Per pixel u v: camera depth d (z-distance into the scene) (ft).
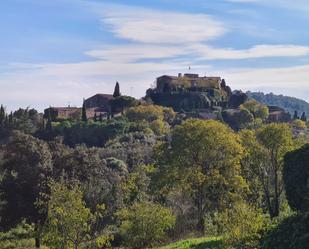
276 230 82.38
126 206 166.81
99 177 157.38
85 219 97.40
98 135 430.20
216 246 94.99
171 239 133.69
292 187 92.63
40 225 131.54
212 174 157.89
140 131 417.08
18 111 534.37
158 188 165.37
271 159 178.40
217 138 162.40
